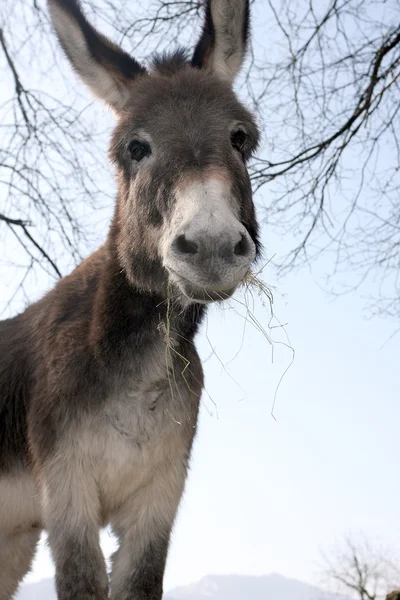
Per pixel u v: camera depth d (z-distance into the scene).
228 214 2.74
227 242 2.67
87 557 3.36
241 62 3.91
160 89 3.38
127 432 3.46
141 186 3.18
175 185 2.95
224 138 3.14
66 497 3.40
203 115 3.19
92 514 3.44
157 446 3.52
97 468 3.47
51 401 3.50
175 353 3.56
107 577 3.41
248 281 3.49
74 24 3.70
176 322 3.54
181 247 2.76
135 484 3.56
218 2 3.83
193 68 3.72
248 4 3.85
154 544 3.54
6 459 3.89
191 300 3.03
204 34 3.92
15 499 3.90
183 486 3.65
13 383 3.88
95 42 3.75
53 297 3.98
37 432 3.53
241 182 3.18
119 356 3.46
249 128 3.41
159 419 3.51
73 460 3.43
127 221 3.36
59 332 3.66
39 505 3.74
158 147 3.13
